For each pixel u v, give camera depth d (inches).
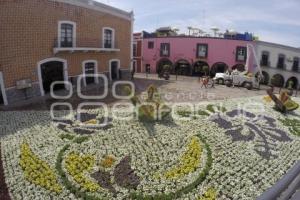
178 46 1813.5
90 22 1088.2
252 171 423.5
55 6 930.1
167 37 1827.0
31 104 783.1
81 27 1048.2
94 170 414.6
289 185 310.3
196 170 419.2
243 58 1716.3
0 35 771.4
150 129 575.8
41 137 529.0
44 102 807.1
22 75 839.7
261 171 426.0
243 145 517.7
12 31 800.9
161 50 1851.6
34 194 352.2
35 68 879.1
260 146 518.6
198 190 370.6
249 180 396.5
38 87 892.0
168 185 380.5
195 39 1774.1
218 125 617.9
